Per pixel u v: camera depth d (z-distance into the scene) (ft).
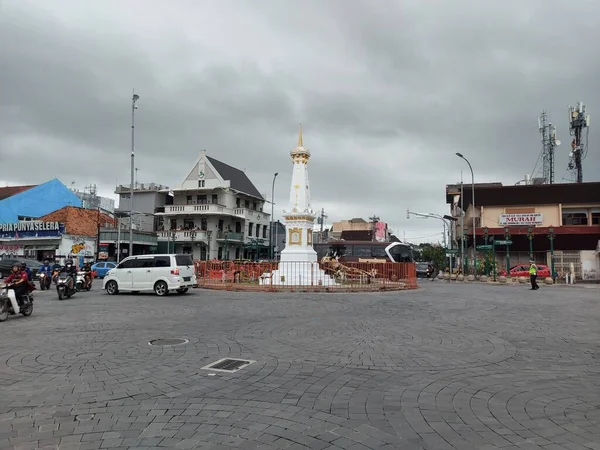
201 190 164.45
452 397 17.87
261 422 14.94
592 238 124.88
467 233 143.54
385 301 55.52
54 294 65.16
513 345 28.37
